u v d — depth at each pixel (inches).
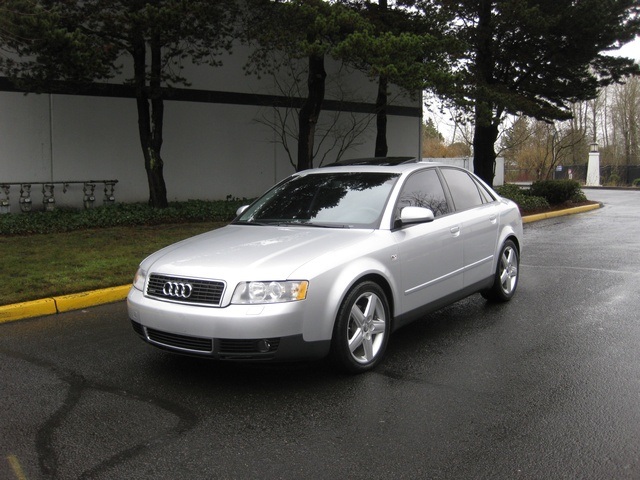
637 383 178.1
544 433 145.8
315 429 149.4
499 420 153.6
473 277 247.0
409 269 205.2
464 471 128.2
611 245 471.2
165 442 143.5
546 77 789.9
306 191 233.1
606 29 708.0
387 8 637.3
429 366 195.0
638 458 133.2
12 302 269.6
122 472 129.3
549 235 546.9
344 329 178.9
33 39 370.0
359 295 183.3
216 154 659.4
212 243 197.5
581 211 807.7
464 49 580.1
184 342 171.9
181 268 177.6
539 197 798.5
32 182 541.3
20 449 140.5
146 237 439.5
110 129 585.0
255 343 164.2
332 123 752.3
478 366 194.9
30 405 167.0
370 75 488.4
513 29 708.7
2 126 528.7
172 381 184.2
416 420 154.1
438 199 236.1
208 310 167.2
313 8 469.7
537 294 299.3
